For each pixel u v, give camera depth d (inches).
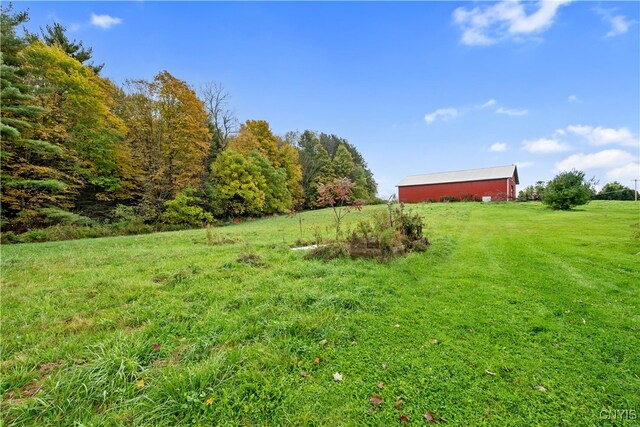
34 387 80.0
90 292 158.7
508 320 120.3
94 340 104.9
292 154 1285.7
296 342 103.5
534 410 71.9
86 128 599.2
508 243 286.5
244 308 133.0
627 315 122.8
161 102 732.7
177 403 73.0
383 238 219.5
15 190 503.5
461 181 1177.4
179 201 717.9
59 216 534.0
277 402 75.4
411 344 103.5
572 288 156.0
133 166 737.6
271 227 579.5
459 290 156.9
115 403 73.5
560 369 87.7
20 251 302.2
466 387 80.6
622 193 1117.1
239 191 870.4
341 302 137.2
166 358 94.9
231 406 73.4
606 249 241.8
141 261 239.0
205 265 213.6
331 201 284.4
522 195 1091.3
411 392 79.4
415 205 958.4
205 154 853.2
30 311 132.9
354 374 87.4
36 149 498.6
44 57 532.1
